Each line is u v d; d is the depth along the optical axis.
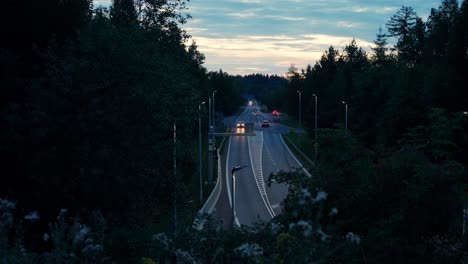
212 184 43.78
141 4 29.59
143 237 11.41
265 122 96.88
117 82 14.32
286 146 70.62
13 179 14.13
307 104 81.94
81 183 12.85
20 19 16.50
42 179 12.79
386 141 40.31
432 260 9.97
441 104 39.59
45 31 17.23
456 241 10.27
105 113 13.61
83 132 13.20
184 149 18.08
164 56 20.67
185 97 20.88
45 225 13.76
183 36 30.28
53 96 13.45
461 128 34.69
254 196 40.44
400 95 39.91
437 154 33.06
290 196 10.98
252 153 64.12
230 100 138.00
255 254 6.05
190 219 10.93
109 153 13.19
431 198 10.02
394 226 9.84
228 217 32.91
